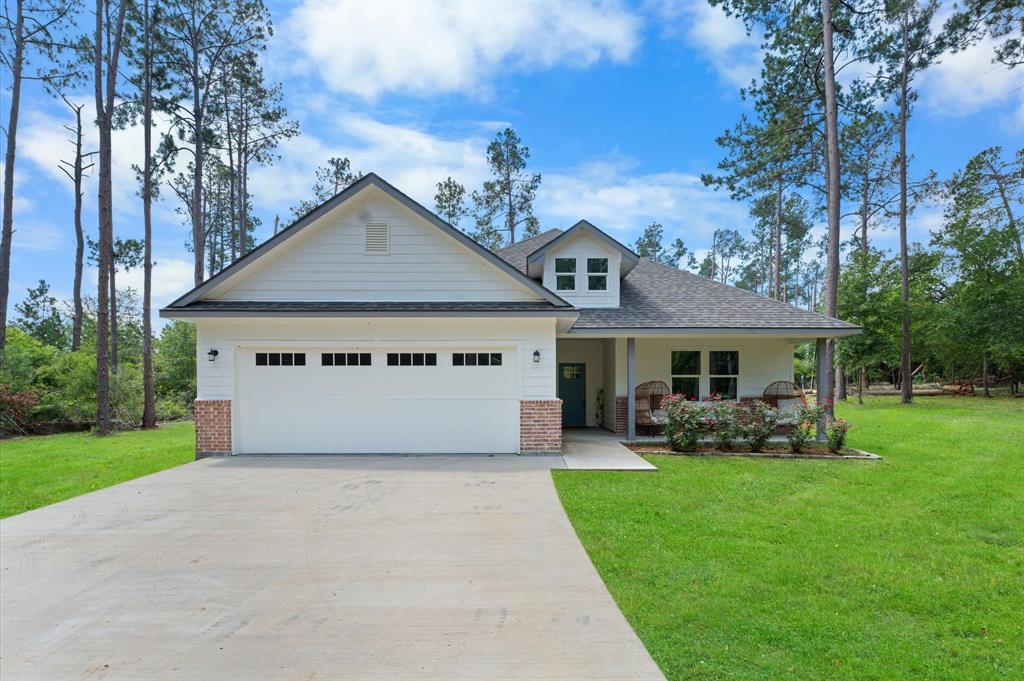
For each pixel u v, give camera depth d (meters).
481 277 10.80
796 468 9.30
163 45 20.16
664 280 15.64
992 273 25.34
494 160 35.53
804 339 13.88
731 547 5.41
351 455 10.30
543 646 3.47
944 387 34.38
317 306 10.28
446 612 3.95
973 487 7.95
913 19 21.12
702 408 10.98
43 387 17.66
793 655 3.48
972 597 4.39
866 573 4.80
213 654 3.38
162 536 5.61
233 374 10.24
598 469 9.00
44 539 5.53
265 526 5.95
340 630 3.68
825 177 23.06
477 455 10.34
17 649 3.44
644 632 3.71
